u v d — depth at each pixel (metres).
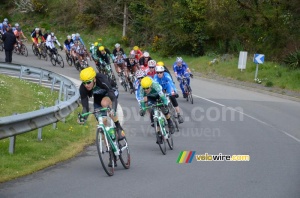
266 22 31.39
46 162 8.48
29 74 19.47
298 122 14.26
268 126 13.38
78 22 43.44
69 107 11.32
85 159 9.07
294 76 23.92
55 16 45.09
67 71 25.47
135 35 39.16
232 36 32.53
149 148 10.42
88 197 6.62
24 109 12.93
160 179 7.75
